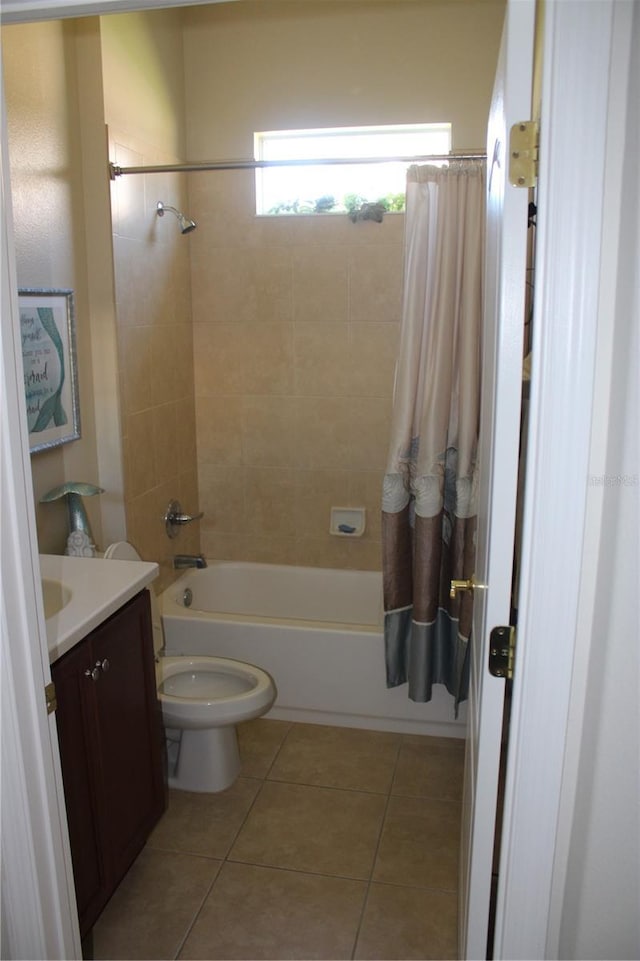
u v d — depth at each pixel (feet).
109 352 9.42
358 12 10.66
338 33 10.78
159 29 10.36
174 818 8.38
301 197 11.42
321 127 11.07
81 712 6.13
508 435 4.05
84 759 6.21
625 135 3.63
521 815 4.38
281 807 8.56
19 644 4.58
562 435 3.83
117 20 9.16
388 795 8.77
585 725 4.25
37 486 8.39
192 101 11.34
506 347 3.97
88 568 7.24
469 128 10.72
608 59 3.45
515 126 3.71
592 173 3.57
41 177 8.23
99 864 6.50
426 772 9.21
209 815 8.43
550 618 4.06
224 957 6.59
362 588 12.21
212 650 10.38
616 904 4.13
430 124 10.84
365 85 10.84
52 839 4.98
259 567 12.48
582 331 3.71
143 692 7.29
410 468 9.20
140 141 9.89
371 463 11.96
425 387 8.93
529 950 4.61
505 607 4.24
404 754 9.59
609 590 3.87
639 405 3.55
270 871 7.59
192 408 12.20
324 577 12.31
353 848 7.90
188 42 11.18
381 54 10.73
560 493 3.90
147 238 10.24
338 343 11.65
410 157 8.69
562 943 4.60
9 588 4.48
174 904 7.18
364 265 11.31
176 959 6.56
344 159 8.96
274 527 12.53
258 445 12.26
